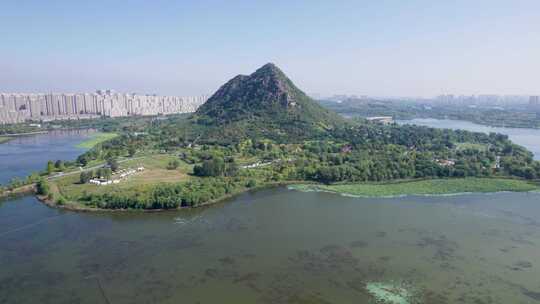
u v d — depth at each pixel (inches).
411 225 5241.1
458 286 3654.0
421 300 3420.3
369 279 3769.7
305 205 6176.2
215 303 3336.6
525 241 4704.7
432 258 4234.7
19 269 3897.6
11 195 6333.7
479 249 4466.0
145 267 3966.5
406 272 3914.9
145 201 5728.3
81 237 4704.7
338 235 4864.7
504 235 4886.8
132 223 5216.5
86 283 3644.2
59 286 3590.1
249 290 3550.7
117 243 4547.2
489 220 5457.7
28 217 5364.2
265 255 4266.7
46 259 4114.2
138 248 4414.4
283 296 3459.6
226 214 5664.4
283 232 4945.9
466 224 5295.3
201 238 4729.3
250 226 5162.4
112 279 3722.9
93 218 5369.1
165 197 5890.8
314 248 4466.0
